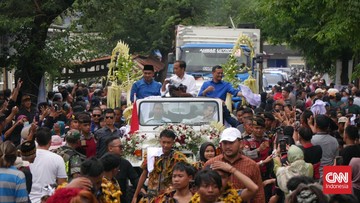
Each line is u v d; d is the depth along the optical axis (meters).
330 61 42.12
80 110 20.30
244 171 10.84
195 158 15.73
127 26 44.31
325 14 21.72
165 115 17.28
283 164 13.00
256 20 49.97
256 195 10.91
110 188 10.30
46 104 20.22
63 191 7.56
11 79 37.31
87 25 26.98
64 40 26.52
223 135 10.87
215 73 18.73
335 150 14.91
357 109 27.45
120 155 13.07
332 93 29.31
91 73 33.44
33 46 25.17
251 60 29.09
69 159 12.91
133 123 17.00
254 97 22.14
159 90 18.69
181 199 10.29
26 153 11.89
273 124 17.94
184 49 32.75
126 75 21.81
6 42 26.11
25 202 10.47
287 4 24.88
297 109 24.17
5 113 18.34
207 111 17.38
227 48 32.69
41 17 25.55
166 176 12.34
